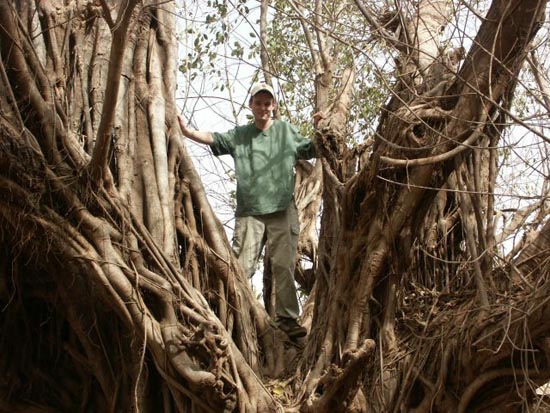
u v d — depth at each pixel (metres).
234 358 5.07
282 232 6.21
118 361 5.55
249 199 6.23
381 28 5.77
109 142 5.00
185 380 5.07
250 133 6.39
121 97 5.83
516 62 5.21
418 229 5.63
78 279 5.39
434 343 5.45
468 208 5.60
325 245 6.23
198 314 5.14
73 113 5.71
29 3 5.79
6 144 4.97
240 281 5.95
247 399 5.06
